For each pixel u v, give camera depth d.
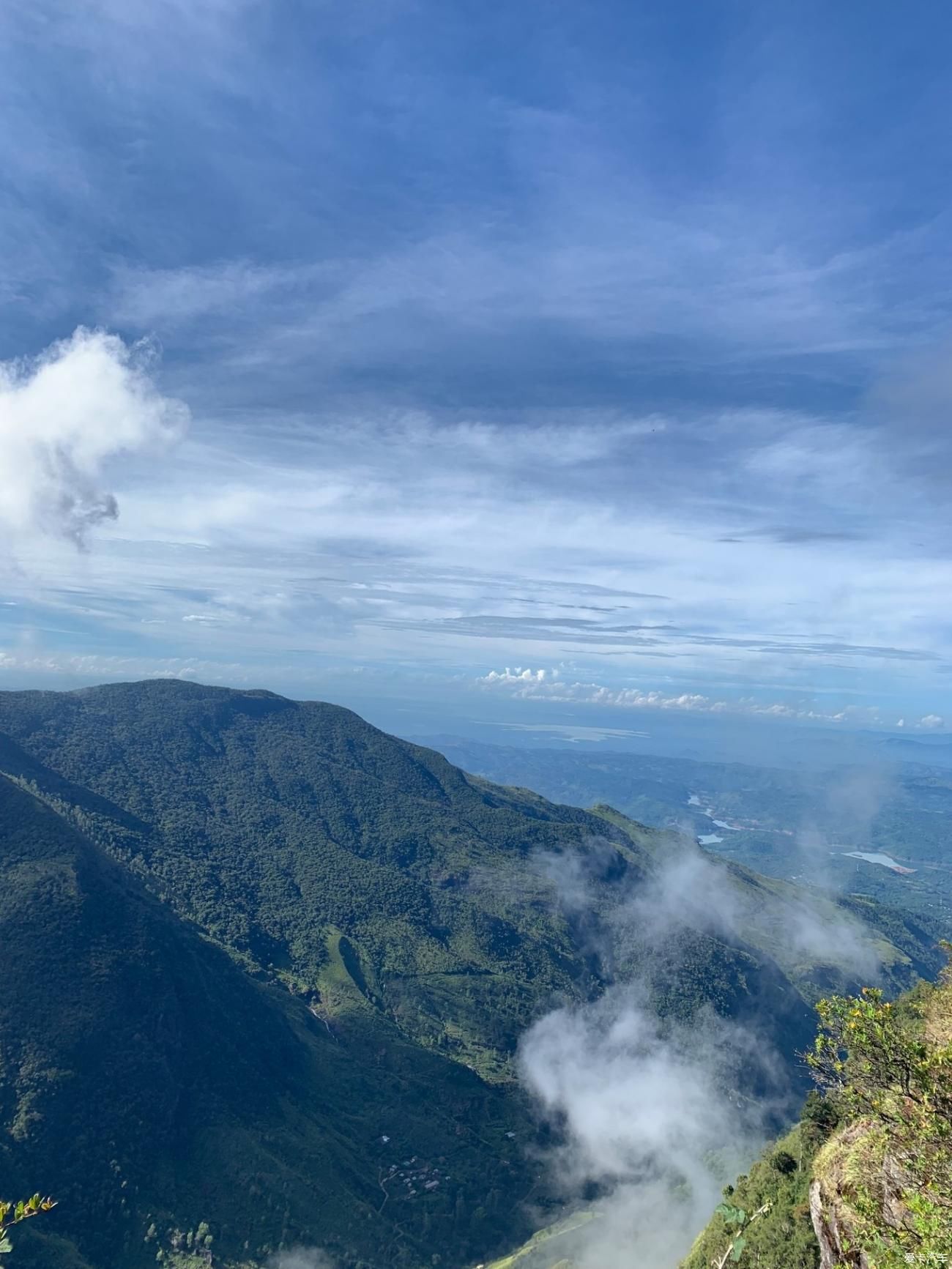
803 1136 48.00
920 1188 16.67
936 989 24.66
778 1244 37.84
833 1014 19.61
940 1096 16.92
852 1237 18.48
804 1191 41.09
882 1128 19.44
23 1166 107.00
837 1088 19.50
